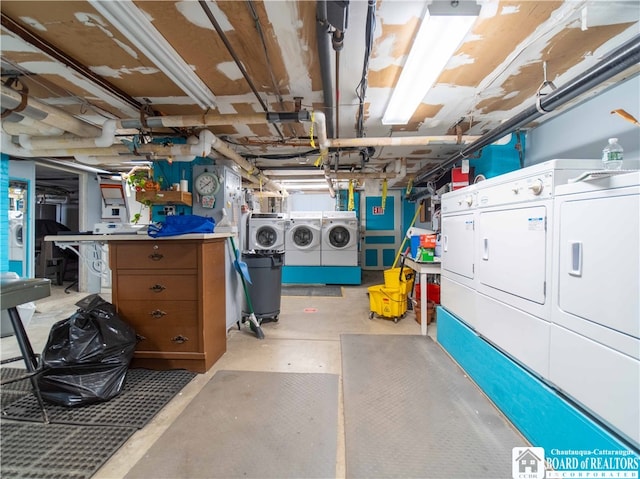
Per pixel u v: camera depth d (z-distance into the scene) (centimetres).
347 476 144
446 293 295
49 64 200
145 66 207
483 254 217
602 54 193
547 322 154
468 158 372
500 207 196
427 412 194
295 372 249
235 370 253
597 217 125
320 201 986
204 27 166
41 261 610
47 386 197
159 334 250
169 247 246
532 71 214
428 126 331
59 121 246
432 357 278
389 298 386
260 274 366
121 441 166
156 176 341
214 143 297
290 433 175
